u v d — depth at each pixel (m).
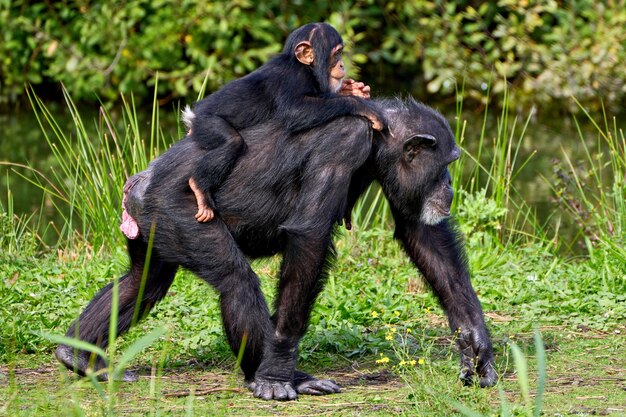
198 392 12.62
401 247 13.56
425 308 16.80
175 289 17.53
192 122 12.64
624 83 38.78
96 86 40.16
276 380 12.41
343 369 13.88
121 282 13.24
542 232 22.23
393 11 41.91
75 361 12.89
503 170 22.88
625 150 22.19
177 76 39.88
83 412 11.14
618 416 11.19
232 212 12.46
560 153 32.19
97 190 21.34
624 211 20.56
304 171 12.20
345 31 39.31
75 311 16.08
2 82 42.34
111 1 40.00
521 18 41.00
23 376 13.38
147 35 39.47
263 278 18.47
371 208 21.48
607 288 17.19
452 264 13.16
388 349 14.66
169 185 12.38
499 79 39.88
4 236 20.52
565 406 11.67
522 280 18.00
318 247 12.05
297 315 12.27
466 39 40.53
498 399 12.09
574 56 38.88
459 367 12.78
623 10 39.22
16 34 41.12
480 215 20.70
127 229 12.73
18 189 28.27
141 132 35.22
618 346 14.59
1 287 17.00
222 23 38.09
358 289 17.53
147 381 13.23
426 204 12.80
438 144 12.66
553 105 39.25
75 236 22.23
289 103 12.36
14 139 34.97
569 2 40.00
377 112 12.39
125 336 15.15
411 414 11.42
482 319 13.02
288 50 13.01
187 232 12.26
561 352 14.38
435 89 40.00
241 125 12.52
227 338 12.48
